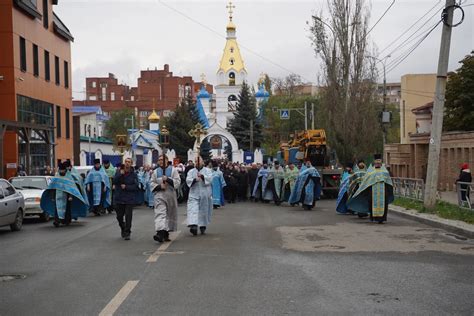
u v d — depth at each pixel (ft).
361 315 23.24
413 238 47.52
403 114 193.57
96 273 32.76
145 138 240.73
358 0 134.41
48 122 133.08
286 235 49.80
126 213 48.08
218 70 314.96
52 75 136.77
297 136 127.65
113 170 79.41
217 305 25.05
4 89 110.63
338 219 65.05
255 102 279.28
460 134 104.22
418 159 129.59
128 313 23.77
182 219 66.59
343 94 134.51
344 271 32.78
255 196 99.19
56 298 26.73
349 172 70.64
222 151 249.34
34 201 65.67
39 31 126.82
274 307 24.66
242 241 46.06
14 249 43.50
